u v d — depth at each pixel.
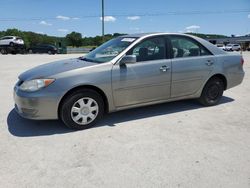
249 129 4.60
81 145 3.97
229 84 6.11
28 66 15.07
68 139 4.19
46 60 20.42
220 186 2.93
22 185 2.96
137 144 4.00
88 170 3.27
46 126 4.74
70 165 3.39
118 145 3.96
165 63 5.11
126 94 4.82
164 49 5.18
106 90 4.61
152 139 4.18
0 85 8.76
